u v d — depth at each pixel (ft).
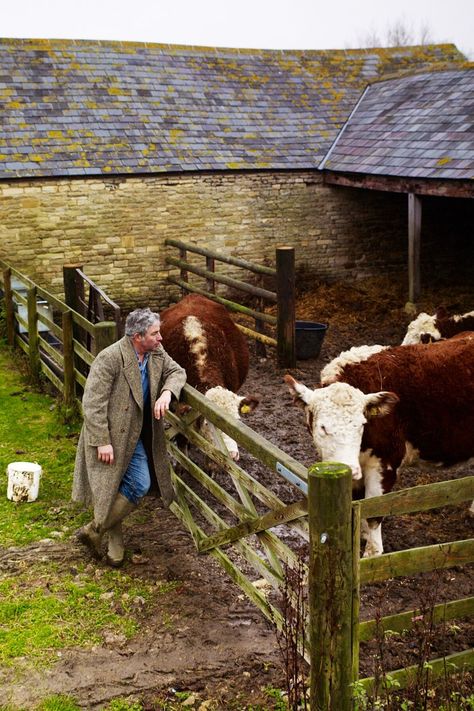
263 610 14.52
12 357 34.30
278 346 35.37
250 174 49.37
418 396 17.53
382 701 11.85
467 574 17.19
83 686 13.57
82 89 49.01
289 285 34.60
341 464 11.23
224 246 49.73
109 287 47.21
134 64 52.08
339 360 18.17
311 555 11.28
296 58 57.93
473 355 17.98
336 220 52.47
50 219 45.09
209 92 52.54
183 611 15.83
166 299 48.85
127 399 15.98
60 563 17.60
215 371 22.22
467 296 48.65
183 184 47.73
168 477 17.04
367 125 51.13
